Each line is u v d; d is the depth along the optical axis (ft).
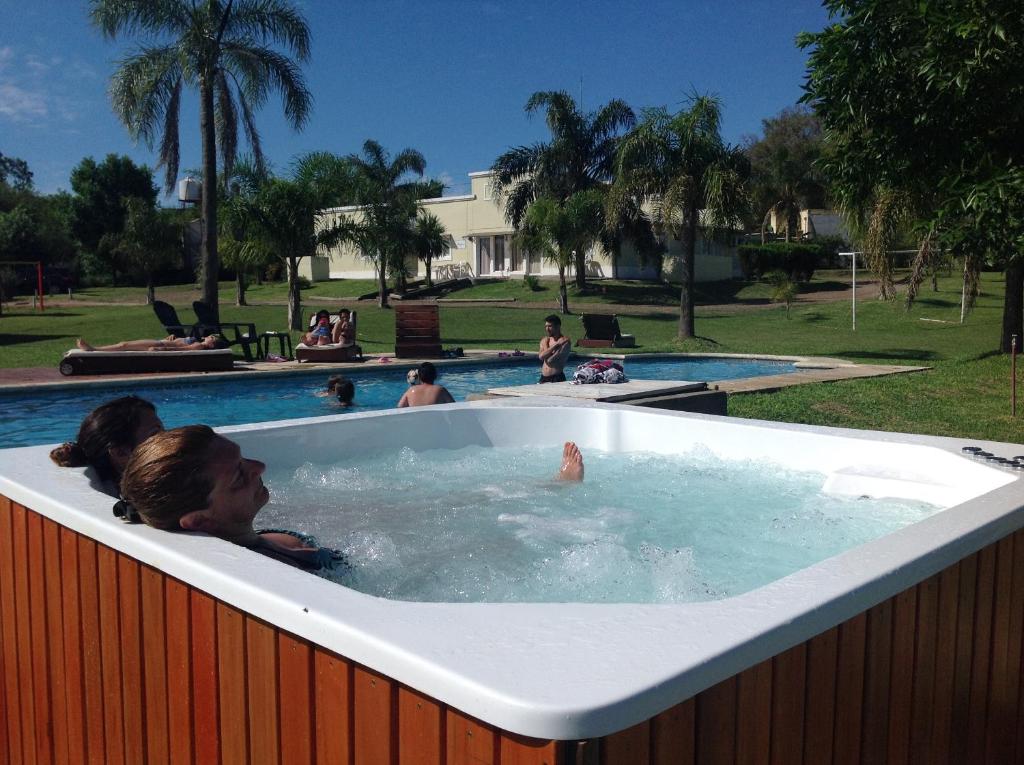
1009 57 19.49
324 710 4.44
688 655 3.88
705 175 53.36
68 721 6.91
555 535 10.44
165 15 51.83
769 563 9.52
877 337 64.54
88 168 137.18
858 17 21.30
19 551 7.54
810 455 12.92
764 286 103.45
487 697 3.52
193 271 137.39
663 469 14.17
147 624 5.85
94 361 36.45
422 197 95.20
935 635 5.82
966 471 10.66
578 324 71.92
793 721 4.47
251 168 59.93
